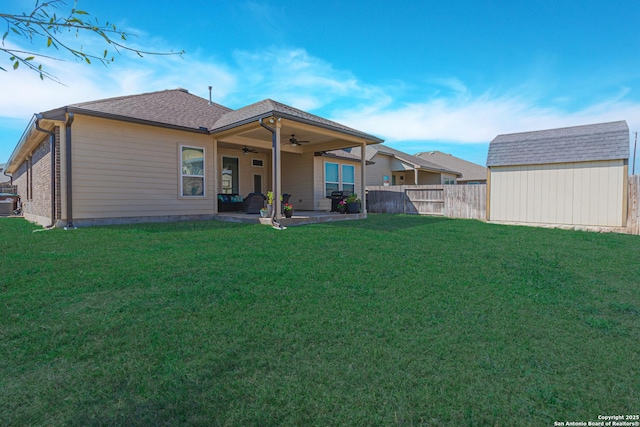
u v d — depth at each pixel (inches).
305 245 238.1
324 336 106.6
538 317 125.5
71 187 306.0
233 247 227.8
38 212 403.9
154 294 137.8
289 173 574.9
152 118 359.9
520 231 342.6
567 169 380.2
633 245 269.9
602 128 375.2
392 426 69.8
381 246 240.5
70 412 71.6
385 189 592.1
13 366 88.0
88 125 316.8
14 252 206.2
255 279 159.6
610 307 137.1
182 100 485.7
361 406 75.2
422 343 103.6
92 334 105.0
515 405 76.4
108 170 329.7
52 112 293.7
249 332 108.0
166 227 313.7
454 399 78.1
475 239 285.7
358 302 135.6
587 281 172.4
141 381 82.4
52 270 168.6
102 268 172.7
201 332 107.3
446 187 510.0
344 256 209.3
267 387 81.0
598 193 362.0
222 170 504.7
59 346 98.0
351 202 449.7
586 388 83.1
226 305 129.0
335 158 583.2
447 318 122.5
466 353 98.4
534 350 100.9
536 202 399.9
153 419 70.0
